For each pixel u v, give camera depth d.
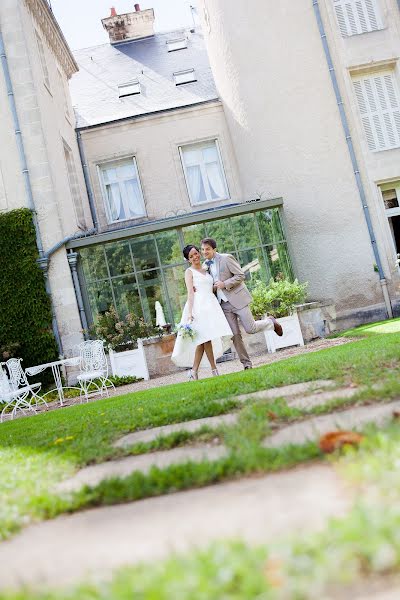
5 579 1.85
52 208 14.36
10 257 14.10
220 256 8.27
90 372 11.03
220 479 2.50
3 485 3.06
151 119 18.45
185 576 1.46
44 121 14.88
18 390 10.30
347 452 2.28
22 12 14.95
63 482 3.09
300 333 13.09
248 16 16.45
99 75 20.83
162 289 14.43
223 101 17.69
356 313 15.41
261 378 5.52
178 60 20.67
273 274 14.61
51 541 2.17
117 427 4.43
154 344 13.50
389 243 15.73
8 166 14.54
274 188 16.08
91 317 14.29
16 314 13.95
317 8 16.06
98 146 18.44
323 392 4.09
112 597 1.43
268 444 2.92
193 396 5.24
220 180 18.42
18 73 14.66
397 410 2.98
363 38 16.14
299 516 1.86
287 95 16.09
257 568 1.48
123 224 18.23
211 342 8.13
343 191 15.73
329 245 15.66
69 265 14.24
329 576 1.43
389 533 1.52
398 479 1.85
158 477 2.60
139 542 1.94
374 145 16.16
